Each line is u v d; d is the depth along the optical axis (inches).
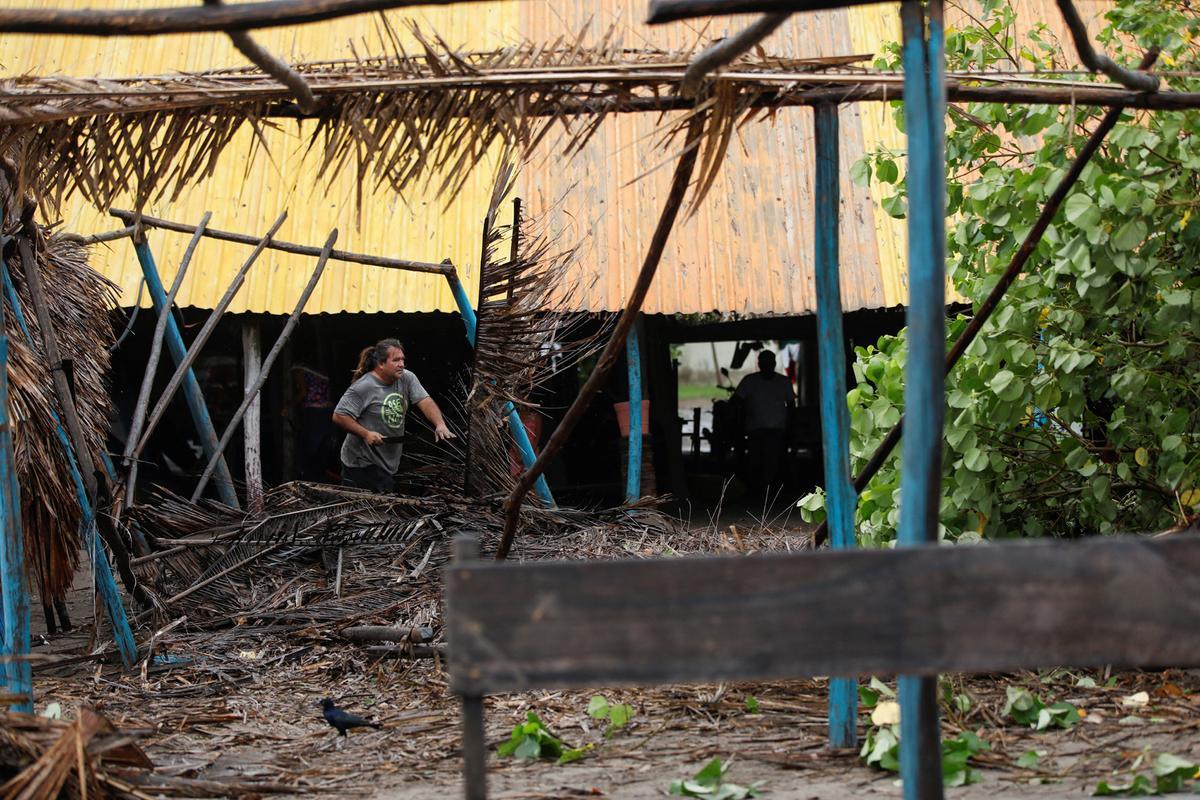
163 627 347.6
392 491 465.1
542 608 128.4
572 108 216.4
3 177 254.1
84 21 164.9
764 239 599.5
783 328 749.3
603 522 457.1
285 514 396.2
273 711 281.4
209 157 222.7
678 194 218.5
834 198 220.7
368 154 213.5
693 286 585.6
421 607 350.6
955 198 316.2
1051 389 293.1
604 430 748.0
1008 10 314.8
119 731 198.2
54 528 328.2
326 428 675.4
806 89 216.4
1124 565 127.6
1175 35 284.0
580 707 269.7
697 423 884.6
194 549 383.9
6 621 236.8
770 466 719.1
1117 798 192.1
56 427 323.6
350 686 305.3
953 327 310.3
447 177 215.2
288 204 598.5
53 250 385.1
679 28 609.9
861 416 311.0
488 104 213.3
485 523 428.8
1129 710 248.7
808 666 127.8
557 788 206.1
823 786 203.3
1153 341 299.0
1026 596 127.4
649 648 128.2
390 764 228.8
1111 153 291.1
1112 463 314.3
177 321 679.7
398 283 583.8
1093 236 270.8
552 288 402.9
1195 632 126.6
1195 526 279.7
